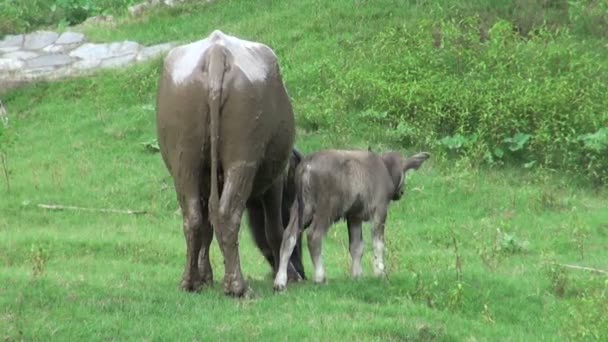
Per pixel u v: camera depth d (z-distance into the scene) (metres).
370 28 62.69
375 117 54.75
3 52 66.81
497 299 34.00
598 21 61.72
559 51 57.78
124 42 66.50
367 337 28.83
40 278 32.78
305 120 55.00
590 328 30.66
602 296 33.44
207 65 30.98
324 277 33.88
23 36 68.94
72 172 51.12
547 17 62.62
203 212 32.56
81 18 73.06
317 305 31.14
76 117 58.19
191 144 31.06
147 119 56.69
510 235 42.41
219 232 30.98
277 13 65.88
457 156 52.81
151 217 46.81
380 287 33.34
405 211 47.28
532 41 59.16
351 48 60.94
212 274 34.22
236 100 30.86
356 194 33.59
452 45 59.06
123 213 46.94
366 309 31.23
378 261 34.19
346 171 33.41
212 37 31.92
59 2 73.25
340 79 56.78
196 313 30.06
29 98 60.91
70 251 40.16
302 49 61.31
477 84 55.59
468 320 31.75
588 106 53.25
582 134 52.69
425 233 44.44
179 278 35.22
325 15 64.31
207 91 30.78
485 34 61.72
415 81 56.28
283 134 32.41
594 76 56.69
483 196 48.62
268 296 32.03
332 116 54.59
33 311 29.64
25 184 49.44
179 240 42.75
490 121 53.22
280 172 33.19
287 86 58.00
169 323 29.20
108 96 60.09
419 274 34.66
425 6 64.12
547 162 51.75
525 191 48.97
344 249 41.50
